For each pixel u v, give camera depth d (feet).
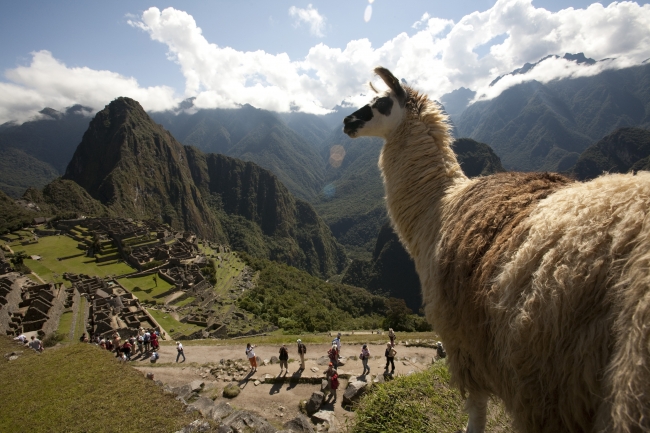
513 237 7.61
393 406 17.30
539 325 6.28
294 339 65.16
